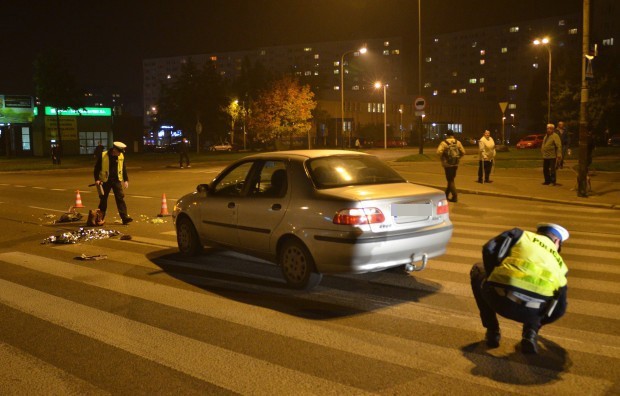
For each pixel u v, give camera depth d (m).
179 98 69.44
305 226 6.53
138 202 16.80
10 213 14.82
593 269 7.80
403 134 96.12
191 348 4.96
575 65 53.19
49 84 44.59
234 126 73.94
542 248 4.45
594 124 47.84
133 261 8.65
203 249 8.97
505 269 4.41
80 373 4.44
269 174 7.32
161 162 40.97
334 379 4.27
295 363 4.59
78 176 29.41
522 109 154.62
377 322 5.63
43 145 61.06
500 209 14.34
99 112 63.81
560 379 4.24
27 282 7.39
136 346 5.02
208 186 8.40
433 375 4.33
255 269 8.03
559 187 18.36
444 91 171.38
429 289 6.84
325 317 5.81
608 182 19.70
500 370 4.41
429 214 6.64
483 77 162.75
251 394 4.03
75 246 9.96
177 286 7.13
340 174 6.91
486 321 4.89
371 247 6.15
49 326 5.60
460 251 9.02
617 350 4.82
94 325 5.61
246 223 7.42
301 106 59.25
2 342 5.16
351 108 89.50
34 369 4.53
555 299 4.41
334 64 185.50
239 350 4.89
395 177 7.24
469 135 116.62
